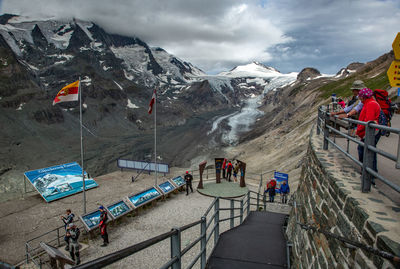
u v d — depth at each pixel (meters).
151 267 10.60
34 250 12.93
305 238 5.12
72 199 20.72
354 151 5.88
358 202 2.79
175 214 16.81
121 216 15.73
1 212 18.05
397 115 12.24
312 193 5.46
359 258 2.48
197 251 11.47
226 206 18.06
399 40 6.21
